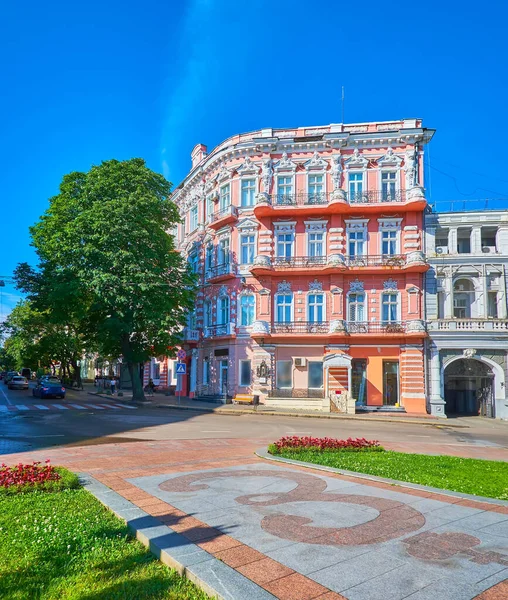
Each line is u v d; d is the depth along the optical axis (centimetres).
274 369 3250
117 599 430
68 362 5597
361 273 3209
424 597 430
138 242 3053
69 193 3203
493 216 3169
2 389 5178
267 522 632
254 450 1303
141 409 2877
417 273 3166
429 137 3238
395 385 3148
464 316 3228
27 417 2302
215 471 984
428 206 3278
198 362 3753
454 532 602
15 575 477
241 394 3284
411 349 3089
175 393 4028
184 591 447
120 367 5581
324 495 780
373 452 1283
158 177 3281
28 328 5072
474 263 3125
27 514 666
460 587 449
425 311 3145
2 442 1506
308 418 2672
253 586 443
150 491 805
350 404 2922
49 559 517
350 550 536
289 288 3309
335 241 3256
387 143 3278
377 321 3166
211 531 594
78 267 2972
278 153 3412
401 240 3222
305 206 3241
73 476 869
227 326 3400
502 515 679
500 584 456
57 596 440
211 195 3750
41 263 3281
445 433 2188
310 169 3356
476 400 3228
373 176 3269
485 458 1341
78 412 2583
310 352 3231
